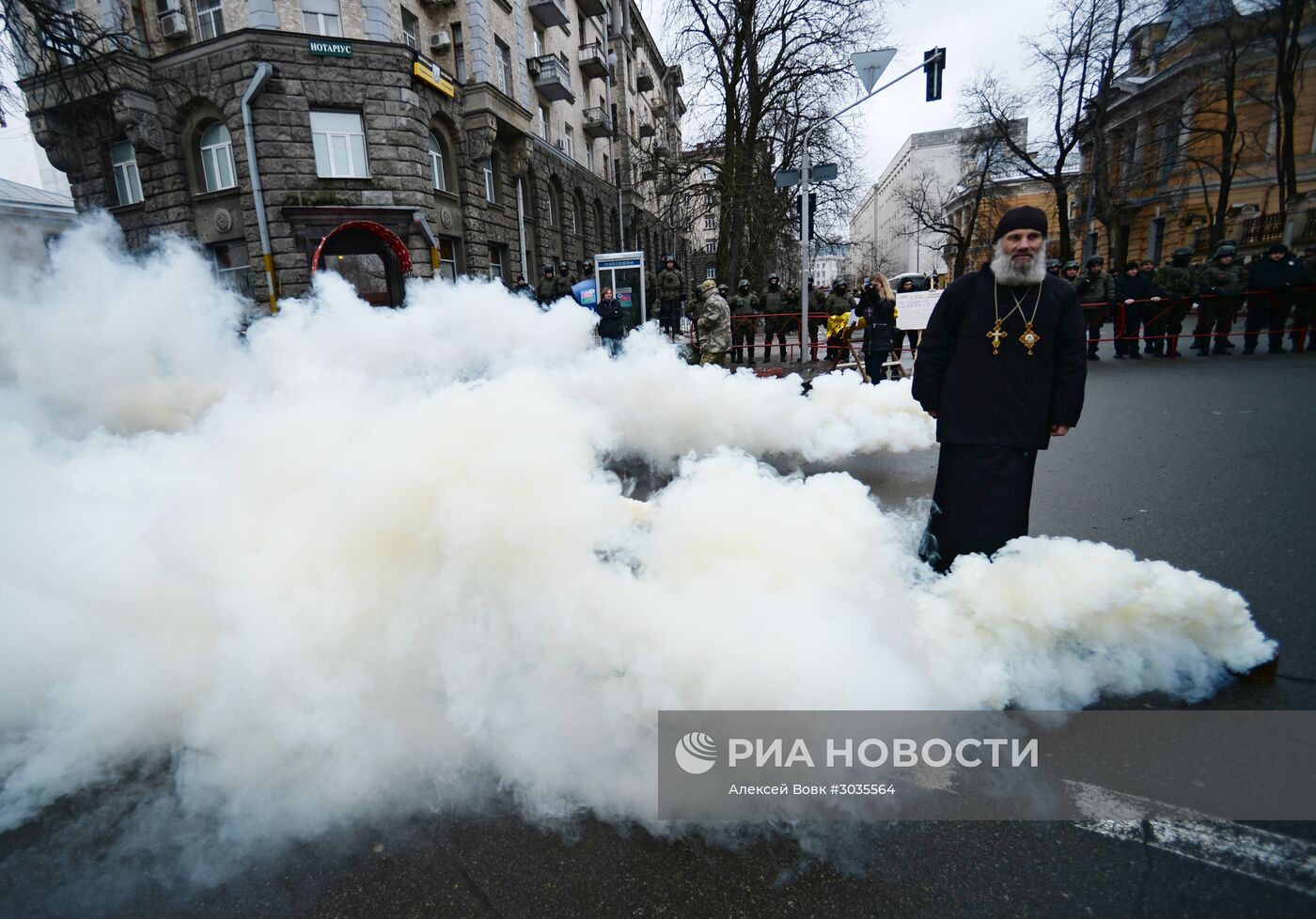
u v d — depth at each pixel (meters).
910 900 1.50
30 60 10.85
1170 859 1.59
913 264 68.31
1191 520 3.72
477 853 1.66
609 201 31.53
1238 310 11.29
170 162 15.89
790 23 18.72
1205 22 21.48
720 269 20.45
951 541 2.69
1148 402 7.45
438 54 18.38
